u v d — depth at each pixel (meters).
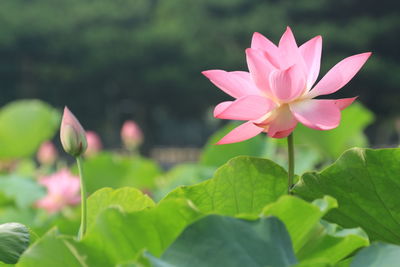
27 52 54.38
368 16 49.81
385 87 49.06
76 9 54.25
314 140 4.64
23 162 8.91
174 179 5.21
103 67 52.75
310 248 2.13
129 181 5.55
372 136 52.59
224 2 51.84
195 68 51.12
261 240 2.01
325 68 46.44
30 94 56.31
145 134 56.97
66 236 2.07
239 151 4.61
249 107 2.22
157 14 56.06
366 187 2.22
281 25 49.09
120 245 2.08
